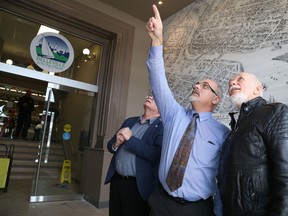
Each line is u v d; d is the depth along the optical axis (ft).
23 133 26.07
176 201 4.16
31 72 13.78
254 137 3.45
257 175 3.27
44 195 13.29
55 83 14.43
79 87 15.06
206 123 4.65
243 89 4.24
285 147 3.19
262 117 3.51
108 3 15.08
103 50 16.15
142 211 5.75
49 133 14.55
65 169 14.99
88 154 15.11
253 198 3.23
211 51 11.85
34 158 21.59
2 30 14.57
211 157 4.29
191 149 4.34
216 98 4.99
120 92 15.10
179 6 14.55
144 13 15.72
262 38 9.66
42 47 14.42
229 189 3.46
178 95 13.19
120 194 5.97
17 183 16.98
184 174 4.17
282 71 8.70
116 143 6.09
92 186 13.97
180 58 13.73
